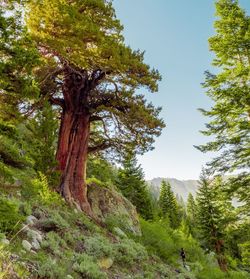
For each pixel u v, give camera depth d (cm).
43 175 1464
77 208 1794
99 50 1538
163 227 2825
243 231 1645
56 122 1633
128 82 1808
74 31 1446
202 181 3628
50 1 1424
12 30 823
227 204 3341
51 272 715
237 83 1766
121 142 2103
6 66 801
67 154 1955
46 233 1041
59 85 2020
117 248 1334
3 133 847
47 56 1755
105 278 919
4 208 794
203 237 3478
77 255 988
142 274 1263
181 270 1712
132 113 1809
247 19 1825
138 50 1917
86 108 2059
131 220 2170
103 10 1755
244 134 1634
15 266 615
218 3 1909
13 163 948
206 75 1783
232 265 3566
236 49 1848
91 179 2352
